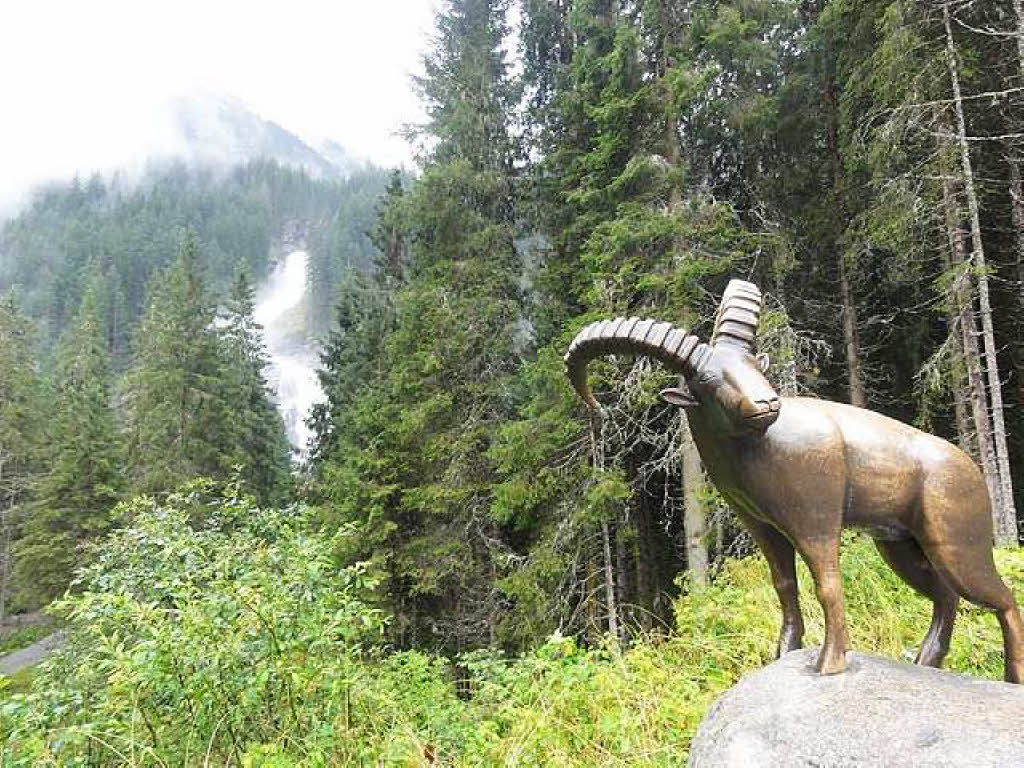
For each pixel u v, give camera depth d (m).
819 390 12.52
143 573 5.45
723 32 10.07
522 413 11.62
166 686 4.46
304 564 5.17
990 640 4.72
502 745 4.58
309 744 4.32
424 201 13.75
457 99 14.24
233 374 27.00
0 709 4.15
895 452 2.89
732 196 12.04
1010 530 8.67
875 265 12.24
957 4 9.83
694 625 6.14
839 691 2.63
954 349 9.45
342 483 13.48
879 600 5.64
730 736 2.71
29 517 28.16
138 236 87.56
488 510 12.45
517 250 14.23
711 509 9.61
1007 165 10.99
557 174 13.55
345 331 22.17
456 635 12.70
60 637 7.96
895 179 9.89
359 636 5.70
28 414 28.94
